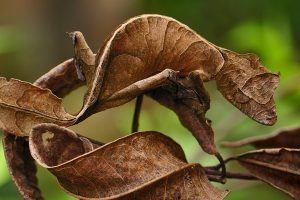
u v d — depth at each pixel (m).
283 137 0.45
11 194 0.77
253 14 1.17
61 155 0.38
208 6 1.18
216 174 0.42
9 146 0.40
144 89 0.38
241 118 0.71
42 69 1.31
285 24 0.92
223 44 1.16
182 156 0.39
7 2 1.33
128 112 0.84
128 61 0.38
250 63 0.40
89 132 0.93
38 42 1.29
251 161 0.42
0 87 0.39
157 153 0.39
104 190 0.38
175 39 0.39
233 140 0.74
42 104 0.39
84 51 0.38
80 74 0.39
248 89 0.40
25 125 0.39
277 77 0.40
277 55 0.83
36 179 0.41
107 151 0.38
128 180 0.38
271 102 0.40
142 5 1.22
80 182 0.37
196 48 0.39
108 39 0.38
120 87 0.38
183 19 1.19
